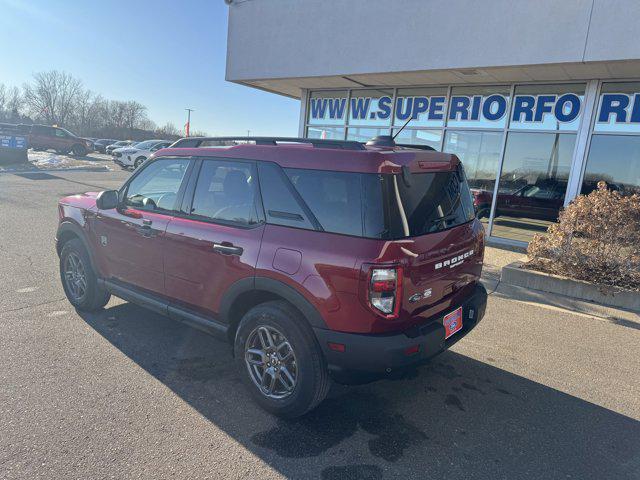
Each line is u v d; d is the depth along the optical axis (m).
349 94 11.42
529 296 5.98
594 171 8.56
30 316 4.61
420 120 10.48
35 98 81.25
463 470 2.68
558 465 2.76
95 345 4.05
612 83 8.23
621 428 3.18
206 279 3.47
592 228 5.91
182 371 3.68
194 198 3.68
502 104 9.42
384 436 2.98
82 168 22.88
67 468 2.52
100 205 4.17
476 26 7.93
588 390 3.69
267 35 10.51
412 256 2.76
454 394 3.56
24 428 2.85
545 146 9.04
